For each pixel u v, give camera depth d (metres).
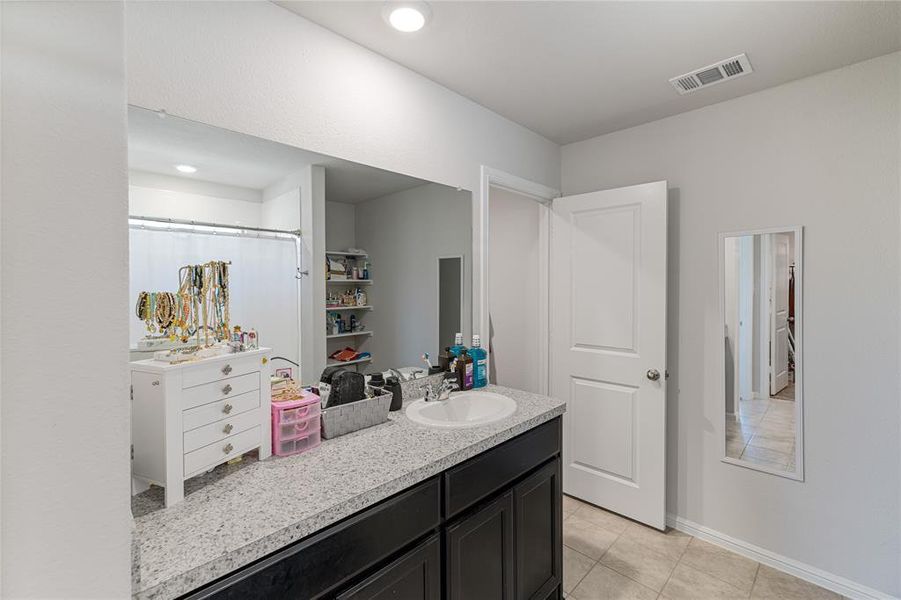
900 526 1.72
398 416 1.64
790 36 1.60
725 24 1.52
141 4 1.14
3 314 0.46
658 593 1.86
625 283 2.43
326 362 1.60
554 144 2.80
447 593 1.27
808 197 1.93
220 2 1.29
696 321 2.29
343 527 0.99
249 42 1.35
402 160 1.83
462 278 2.15
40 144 0.49
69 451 0.50
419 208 1.91
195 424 1.01
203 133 1.25
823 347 1.89
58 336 0.50
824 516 1.89
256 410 1.18
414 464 1.19
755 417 2.09
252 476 1.11
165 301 1.16
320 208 1.55
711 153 2.22
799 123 1.95
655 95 2.10
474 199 2.20
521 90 2.05
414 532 1.16
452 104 2.06
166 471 0.95
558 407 1.80
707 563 2.06
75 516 0.50
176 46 1.20
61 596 0.49
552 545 1.77
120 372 0.55
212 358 1.06
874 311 1.77
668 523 2.38
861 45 1.66
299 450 1.28
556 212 2.75
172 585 0.72
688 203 2.31
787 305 1.99
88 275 0.52
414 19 1.48
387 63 1.76
